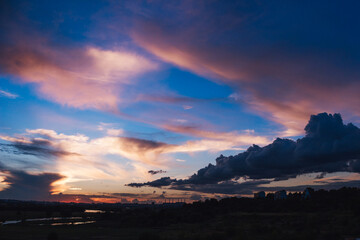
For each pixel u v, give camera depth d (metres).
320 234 62.44
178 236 70.81
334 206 119.50
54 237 69.56
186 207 175.75
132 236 80.19
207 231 81.56
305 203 133.38
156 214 138.75
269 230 71.88
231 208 150.00
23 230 98.00
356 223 76.56
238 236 61.56
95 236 80.31
